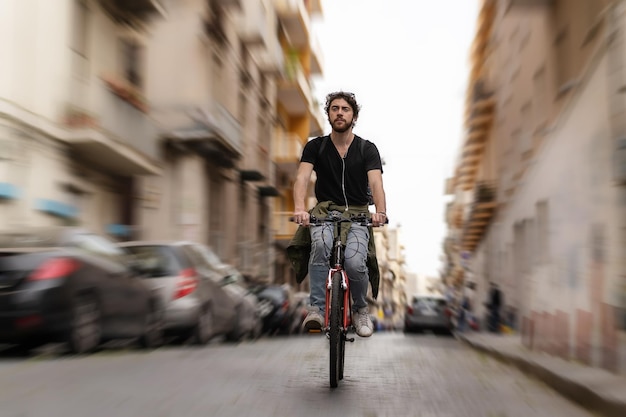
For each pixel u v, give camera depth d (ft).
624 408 15.43
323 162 19.19
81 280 28.35
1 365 23.65
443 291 212.84
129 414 14.73
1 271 26.63
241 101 101.45
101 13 58.39
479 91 88.43
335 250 18.66
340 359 19.39
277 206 134.41
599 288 35.63
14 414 14.44
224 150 83.25
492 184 86.58
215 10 82.58
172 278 37.47
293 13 130.11
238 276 48.49
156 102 74.08
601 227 35.88
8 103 44.01
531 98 62.64
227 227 92.27
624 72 32.04
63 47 51.08
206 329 39.50
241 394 17.57
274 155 128.57
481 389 20.48
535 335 52.75
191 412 15.11
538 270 55.72
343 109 18.69
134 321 32.86
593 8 42.86
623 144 31.71
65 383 18.80
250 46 102.89
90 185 57.93
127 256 35.45
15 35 45.09
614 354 31.60
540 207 56.39
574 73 47.91
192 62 74.90
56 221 50.49
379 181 18.75
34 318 26.30
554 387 21.35
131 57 66.59
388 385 20.15
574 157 42.75
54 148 50.42
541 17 57.41
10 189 43.88
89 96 54.24
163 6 64.23
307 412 15.46
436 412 15.94
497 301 77.25
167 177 74.84
